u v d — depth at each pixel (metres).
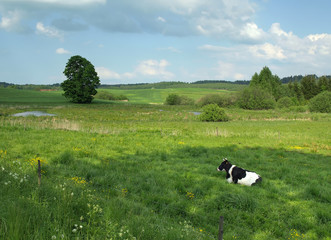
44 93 112.38
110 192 9.04
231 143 22.11
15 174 7.72
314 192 10.05
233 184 11.02
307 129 33.53
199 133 26.95
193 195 9.39
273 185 10.87
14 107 59.31
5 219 4.84
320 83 116.38
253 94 79.62
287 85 121.44
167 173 12.18
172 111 65.94
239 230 7.07
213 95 83.31
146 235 5.25
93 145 18.00
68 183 8.47
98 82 83.88
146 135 24.66
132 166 13.30
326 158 17.25
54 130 23.67
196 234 5.95
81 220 5.79
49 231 4.77
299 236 6.90
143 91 196.62
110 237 5.03
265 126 36.91
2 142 16.77
